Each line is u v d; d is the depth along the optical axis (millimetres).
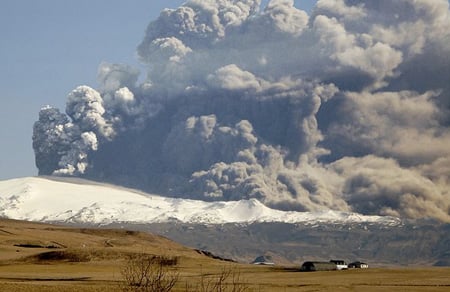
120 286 181000
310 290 198000
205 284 188625
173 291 156000
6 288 178500
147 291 101812
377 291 197750
